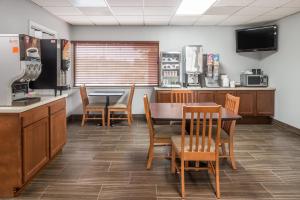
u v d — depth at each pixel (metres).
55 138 3.84
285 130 5.99
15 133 2.81
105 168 3.72
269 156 4.21
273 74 6.64
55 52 4.03
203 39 7.23
